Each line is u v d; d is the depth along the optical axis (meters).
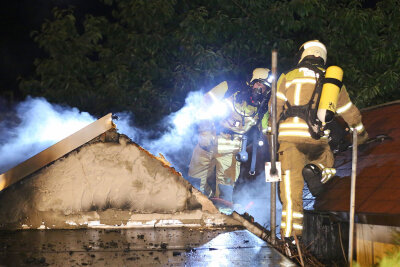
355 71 8.91
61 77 9.41
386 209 4.29
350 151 5.70
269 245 3.85
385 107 6.13
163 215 4.59
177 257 3.46
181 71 9.25
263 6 9.24
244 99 5.65
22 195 4.39
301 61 4.94
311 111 4.70
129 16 9.45
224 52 9.20
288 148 4.81
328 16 9.16
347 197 4.86
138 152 4.59
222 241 3.99
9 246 3.71
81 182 4.47
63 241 3.90
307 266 4.59
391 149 5.16
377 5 9.27
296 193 4.77
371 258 4.48
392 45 8.98
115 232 4.30
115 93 9.16
